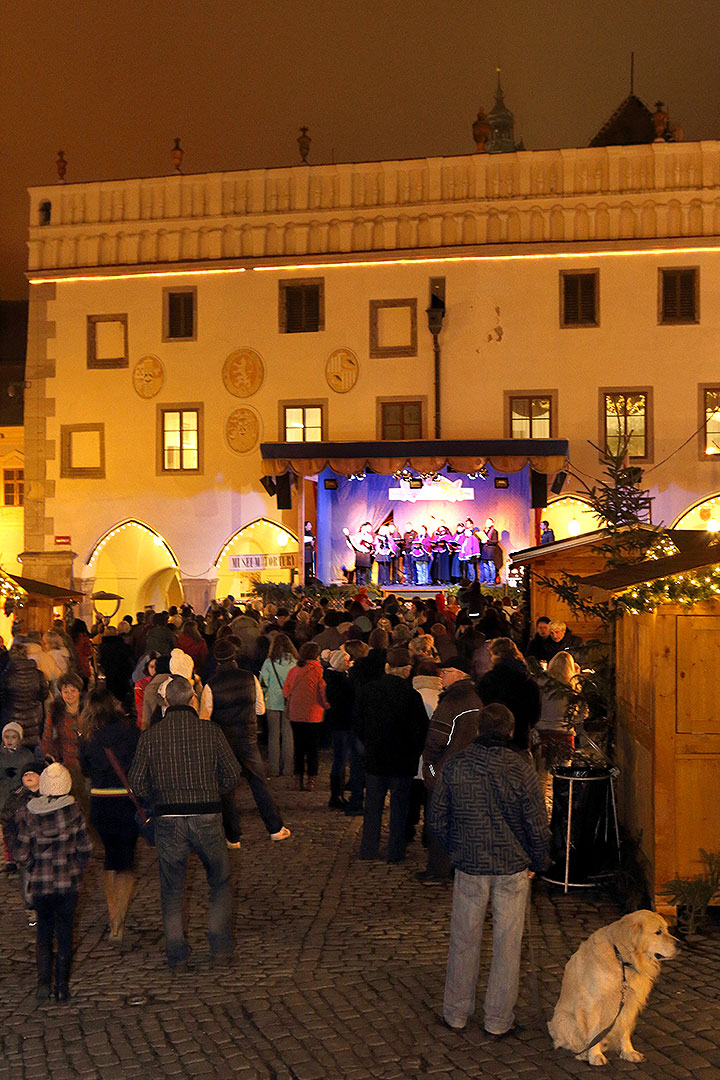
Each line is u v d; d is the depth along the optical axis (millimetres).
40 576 32344
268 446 28625
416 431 30656
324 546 31438
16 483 41562
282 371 31328
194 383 31766
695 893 8227
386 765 10445
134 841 8453
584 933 8312
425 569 30719
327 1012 6867
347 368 31000
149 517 31906
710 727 8445
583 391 29938
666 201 29766
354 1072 6055
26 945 8391
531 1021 6711
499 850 6469
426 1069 6074
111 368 32219
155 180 32125
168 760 7672
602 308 29922
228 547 31891
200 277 31781
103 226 32344
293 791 14039
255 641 15195
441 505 30875
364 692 10578
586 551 20391
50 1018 6863
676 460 29484
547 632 15844
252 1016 6820
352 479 31234
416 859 10625
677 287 29781
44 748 10977
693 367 29547
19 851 7180
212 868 7762
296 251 31375
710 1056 6184
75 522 32281
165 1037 6539
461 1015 6574
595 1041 6062
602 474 29781
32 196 32812
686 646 8484
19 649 12477
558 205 30141
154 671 10602
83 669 16953
